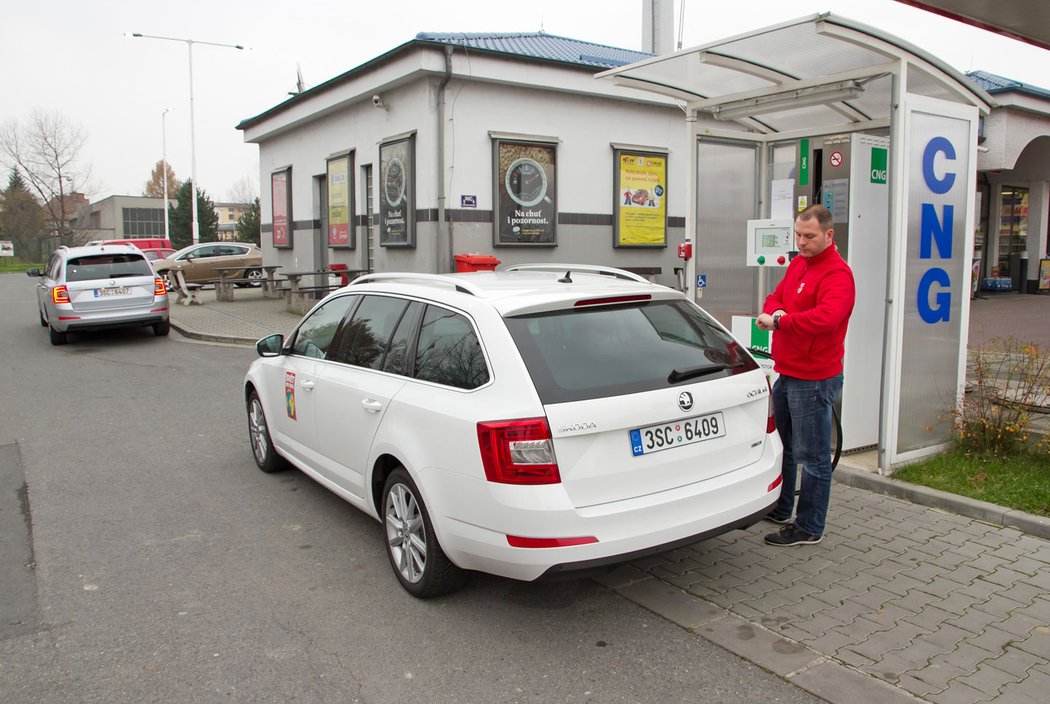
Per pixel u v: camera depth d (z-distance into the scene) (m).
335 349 5.14
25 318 19.09
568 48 16.05
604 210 15.29
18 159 55.59
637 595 4.12
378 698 3.22
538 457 3.38
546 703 3.17
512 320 3.75
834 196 6.07
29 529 5.20
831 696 3.16
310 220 18.88
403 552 4.18
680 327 4.14
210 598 4.16
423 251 13.78
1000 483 5.28
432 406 3.84
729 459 3.88
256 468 6.57
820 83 5.97
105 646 3.66
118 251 14.23
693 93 7.02
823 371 4.47
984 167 16.06
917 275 5.67
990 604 3.88
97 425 8.11
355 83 14.90
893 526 4.90
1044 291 19.73
